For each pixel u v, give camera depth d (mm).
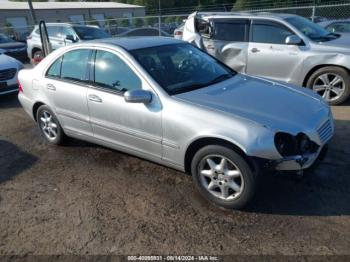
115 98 4008
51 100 4855
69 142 5324
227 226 3189
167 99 3602
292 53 6598
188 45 4750
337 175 3916
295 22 6875
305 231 3057
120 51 4047
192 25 7855
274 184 3791
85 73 4383
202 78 4133
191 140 3412
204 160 3434
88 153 4941
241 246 2930
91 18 42344
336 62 6223
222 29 7410
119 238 3127
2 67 8000
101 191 3922
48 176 4355
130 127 3947
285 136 3125
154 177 4148
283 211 3352
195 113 3393
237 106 3432
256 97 3666
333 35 7078
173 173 4211
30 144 5422
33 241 3158
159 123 3633
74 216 3490
